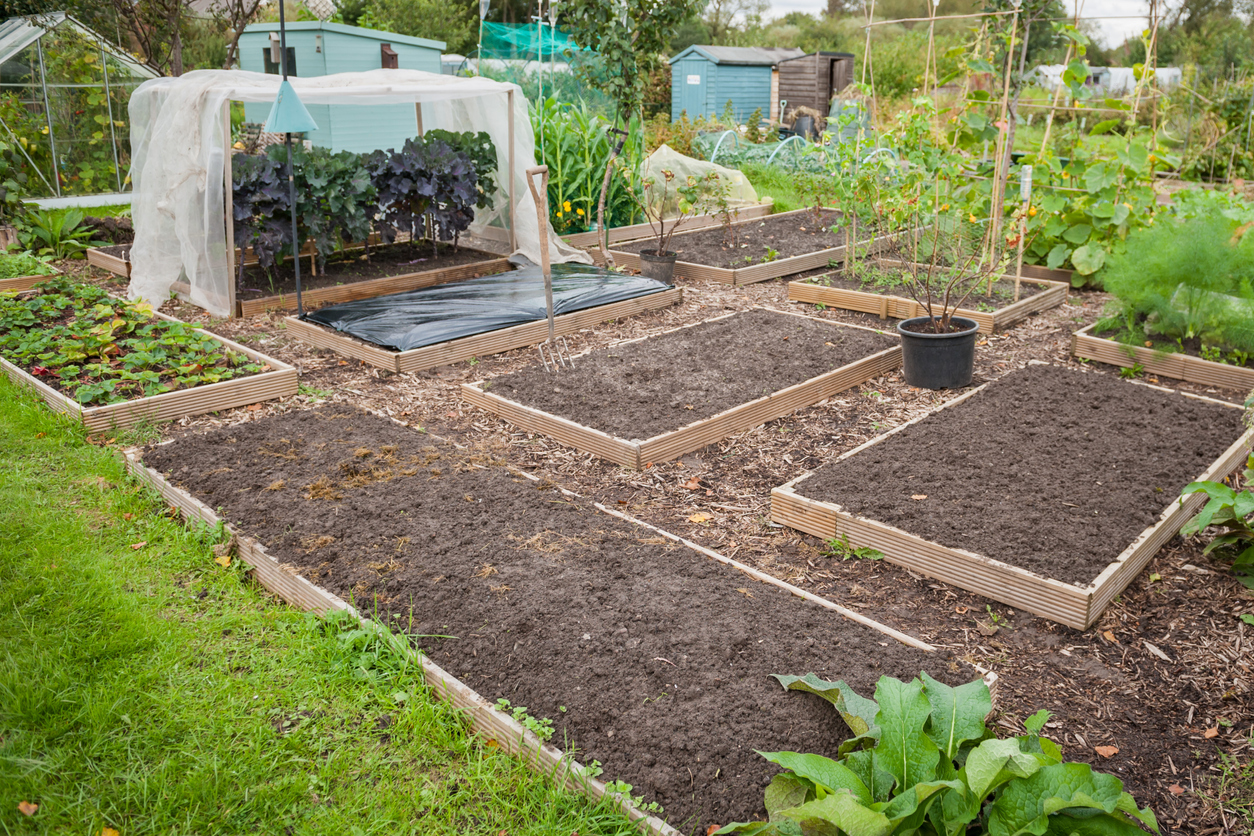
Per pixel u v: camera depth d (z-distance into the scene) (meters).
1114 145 8.06
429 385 5.66
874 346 6.02
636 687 2.61
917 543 3.48
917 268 7.81
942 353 5.47
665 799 2.22
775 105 23.84
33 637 2.86
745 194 11.89
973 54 7.43
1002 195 7.48
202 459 4.23
